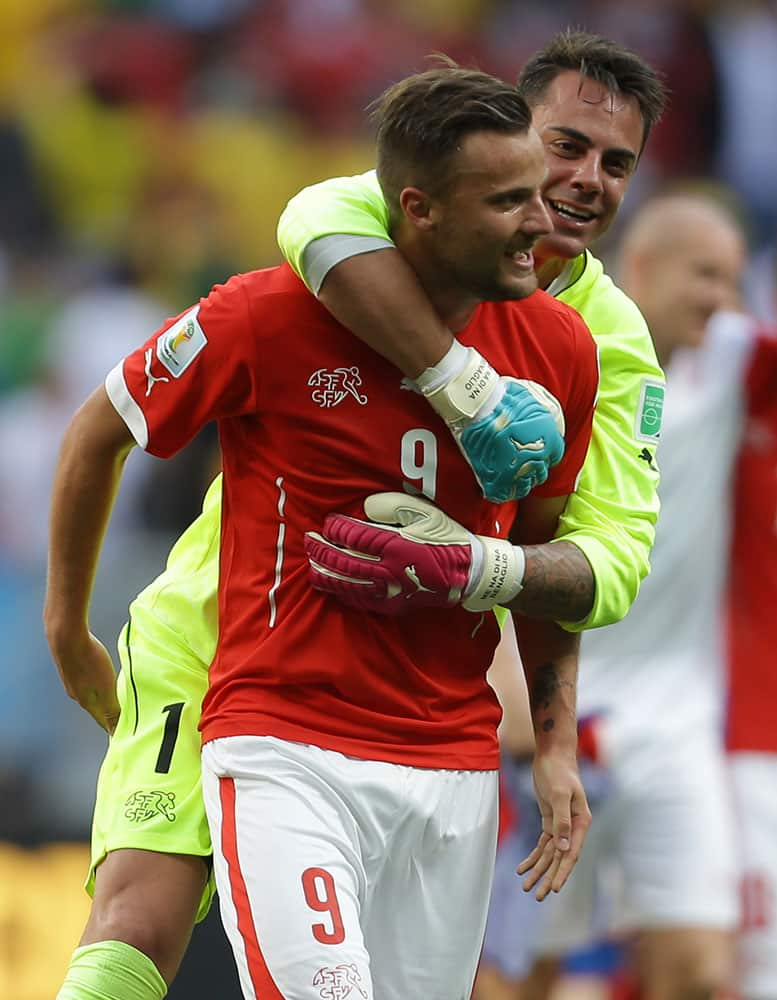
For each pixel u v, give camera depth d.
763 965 19.47
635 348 12.57
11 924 21.34
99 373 36.78
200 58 43.22
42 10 42.94
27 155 40.84
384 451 11.38
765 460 19.53
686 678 19.73
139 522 27.59
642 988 19.75
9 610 23.69
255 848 11.27
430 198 10.83
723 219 20.16
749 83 45.53
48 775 22.75
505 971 19.67
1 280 38.44
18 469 34.81
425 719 11.77
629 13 45.41
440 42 44.34
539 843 12.26
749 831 19.53
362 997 10.87
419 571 11.22
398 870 11.80
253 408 11.51
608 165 12.41
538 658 12.59
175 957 12.17
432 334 10.99
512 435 11.10
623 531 12.23
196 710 12.52
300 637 11.54
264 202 42.00
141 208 41.00
